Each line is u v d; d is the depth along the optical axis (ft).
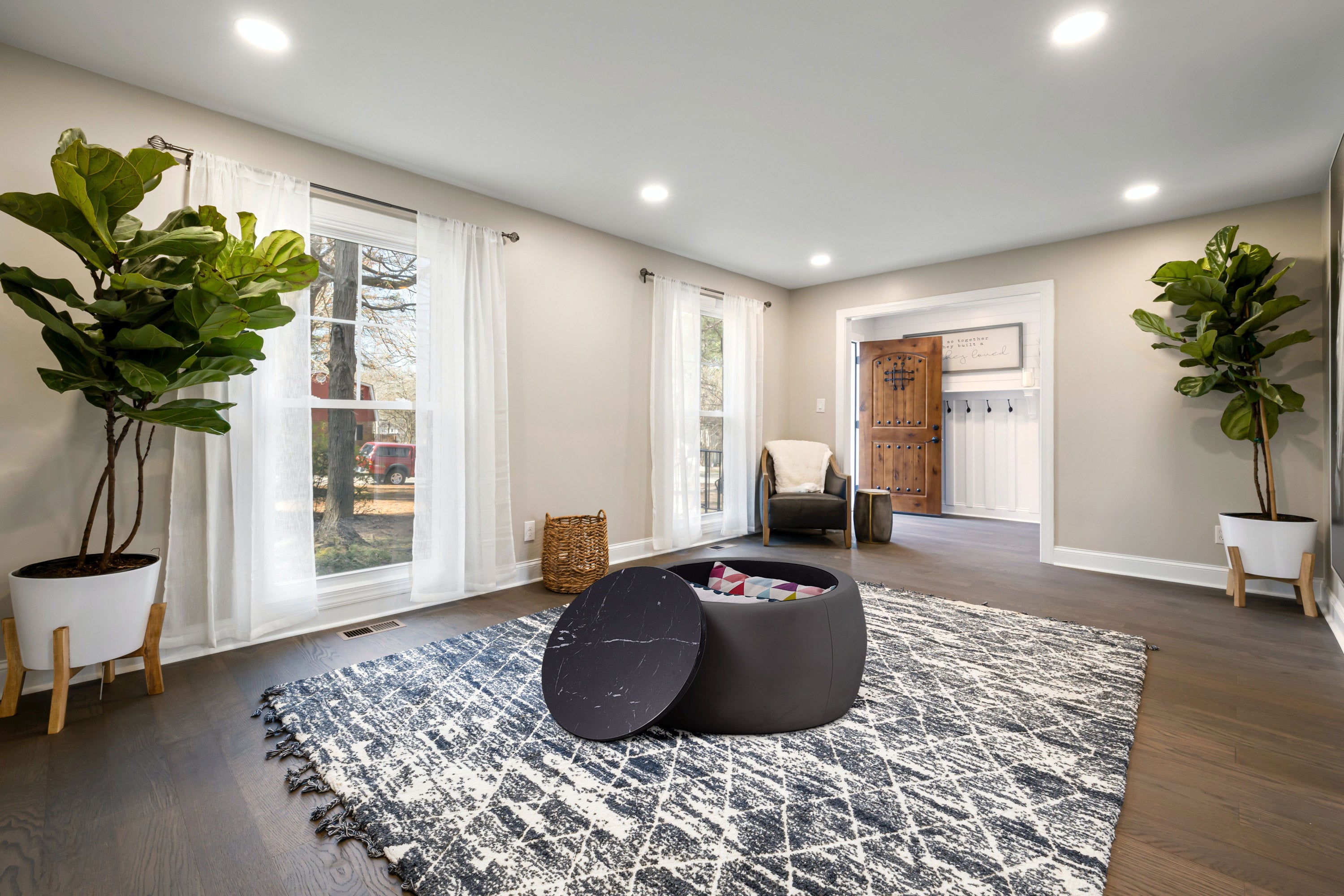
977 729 6.27
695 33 6.87
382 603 10.33
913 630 9.35
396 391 10.73
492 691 7.16
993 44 7.00
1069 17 6.52
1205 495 12.44
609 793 5.16
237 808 4.97
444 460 10.68
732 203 12.03
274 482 8.91
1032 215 12.59
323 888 4.10
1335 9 6.31
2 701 6.50
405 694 7.09
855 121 8.84
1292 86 7.79
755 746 5.94
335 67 7.54
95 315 6.18
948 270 16.07
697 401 15.96
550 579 11.62
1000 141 9.39
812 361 19.07
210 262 6.56
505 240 11.78
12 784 5.27
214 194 8.25
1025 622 9.77
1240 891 4.09
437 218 10.63
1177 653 8.52
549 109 8.56
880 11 6.45
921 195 11.57
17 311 7.08
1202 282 10.86
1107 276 13.57
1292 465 11.51
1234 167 10.25
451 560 10.80
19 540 7.10
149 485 7.98
